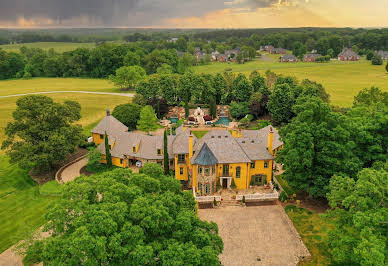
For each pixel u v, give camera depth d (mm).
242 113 115312
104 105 137500
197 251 29812
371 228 33969
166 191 37969
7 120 112688
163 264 28594
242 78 132125
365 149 58875
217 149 62906
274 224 51875
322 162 54969
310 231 49719
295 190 63219
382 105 70312
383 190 36406
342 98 136875
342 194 40375
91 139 87438
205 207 57312
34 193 62875
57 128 71500
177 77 147750
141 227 31906
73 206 33125
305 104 59750
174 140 72562
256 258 43906
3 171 72125
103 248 27641
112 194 33938
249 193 62031
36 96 73062
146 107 97375
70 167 74000
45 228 32969
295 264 42750
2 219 53969
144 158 72375
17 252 42562
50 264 29516
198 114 114312
